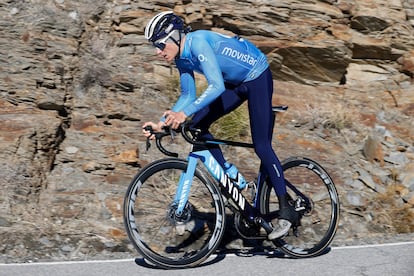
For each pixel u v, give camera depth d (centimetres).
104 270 521
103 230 613
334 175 736
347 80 923
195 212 610
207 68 508
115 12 902
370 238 627
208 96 503
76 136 755
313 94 888
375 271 514
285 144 786
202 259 530
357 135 823
